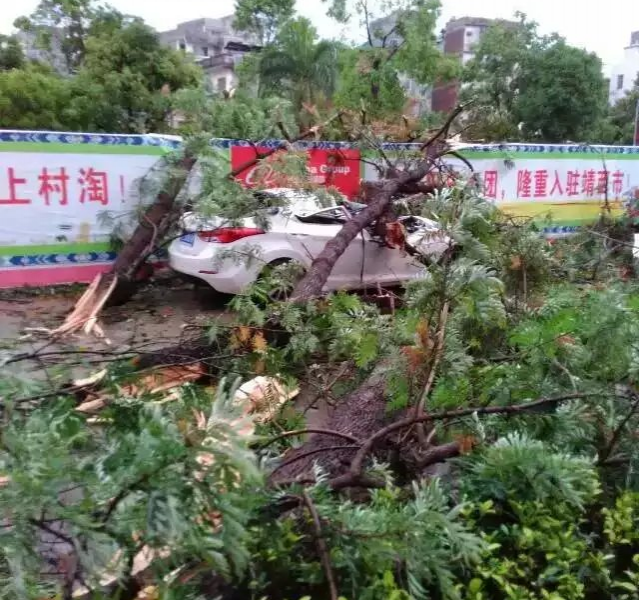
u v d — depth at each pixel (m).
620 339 2.63
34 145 7.16
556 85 18.97
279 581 1.75
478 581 1.69
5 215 7.16
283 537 1.74
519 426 2.40
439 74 17.53
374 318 3.57
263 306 5.11
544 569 1.88
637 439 2.40
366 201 6.68
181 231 6.87
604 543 2.12
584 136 20.00
